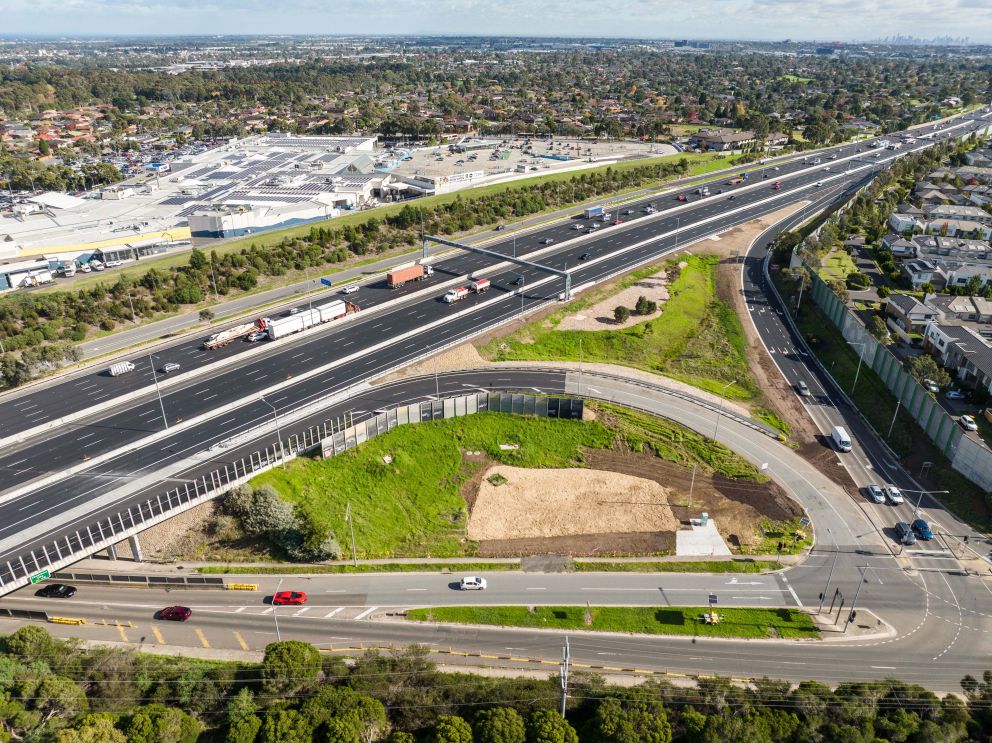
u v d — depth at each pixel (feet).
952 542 318.24
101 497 307.99
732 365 475.72
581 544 318.45
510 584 294.87
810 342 507.30
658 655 260.21
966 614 280.10
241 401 394.73
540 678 247.29
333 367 437.99
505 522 332.19
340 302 508.94
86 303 517.14
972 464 345.51
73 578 293.43
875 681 247.50
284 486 330.13
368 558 310.04
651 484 355.36
